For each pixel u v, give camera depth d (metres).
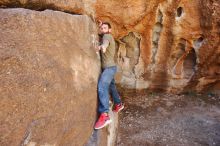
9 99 2.51
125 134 5.71
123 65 6.72
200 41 6.44
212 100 7.24
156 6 5.77
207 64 6.74
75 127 3.46
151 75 6.91
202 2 5.80
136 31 6.08
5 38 2.63
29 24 2.89
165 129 5.97
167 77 6.96
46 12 3.17
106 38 4.13
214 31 6.08
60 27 3.34
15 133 2.56
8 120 2.50
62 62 3.21
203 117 6.49
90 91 3.78
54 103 2.96
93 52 4.08
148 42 6.36
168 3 5.80
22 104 2.61
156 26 6.28
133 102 6.93
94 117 4.01
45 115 2.84
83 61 3.70
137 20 5.80
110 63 4.20
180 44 6.54
